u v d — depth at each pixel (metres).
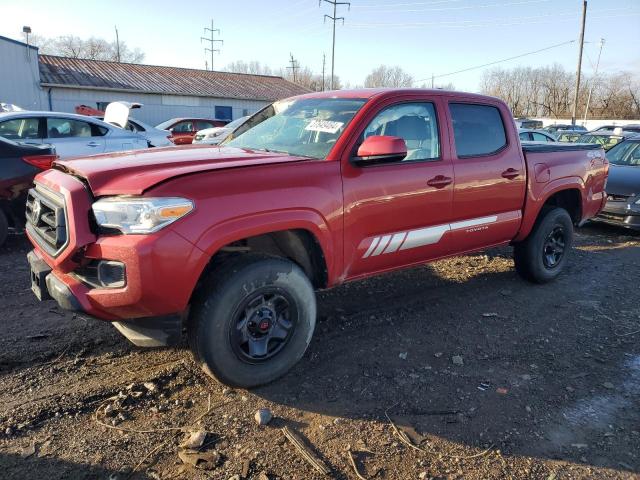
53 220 2.99
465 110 4.37
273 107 4.57
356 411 3.03
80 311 2.75
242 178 2.95
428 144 4.05
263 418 2.89
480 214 4.43
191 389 3.21
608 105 71.25
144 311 2.74
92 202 2.80
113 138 9.80
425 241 4.03
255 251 3.24
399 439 2.78
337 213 3.37
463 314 4.53
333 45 42.59
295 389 3.24
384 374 3.45
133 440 2.71
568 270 5.99
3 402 2.98
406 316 4.45
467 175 4.21
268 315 3.15
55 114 9.16
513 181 4.63
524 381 3.43
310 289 3.33
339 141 3.49
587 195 5.59
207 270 3.13
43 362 3.47
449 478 2.51
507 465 2.61
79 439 2.70
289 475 2.49
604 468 2.61
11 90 24.53
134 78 30.47
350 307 4.59
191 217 2.73
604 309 4.77
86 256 2.79
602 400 3.23
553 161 5.08
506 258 6.38
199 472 2.49
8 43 24.02
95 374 3.33
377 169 3.61
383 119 3.77
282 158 3.32
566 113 74.69
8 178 5.82
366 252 3.64
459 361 3.65
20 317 4.16
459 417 2.99
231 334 3.00
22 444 2.64
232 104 33.03
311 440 2.76
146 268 2.62
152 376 3.32
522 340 4.05
